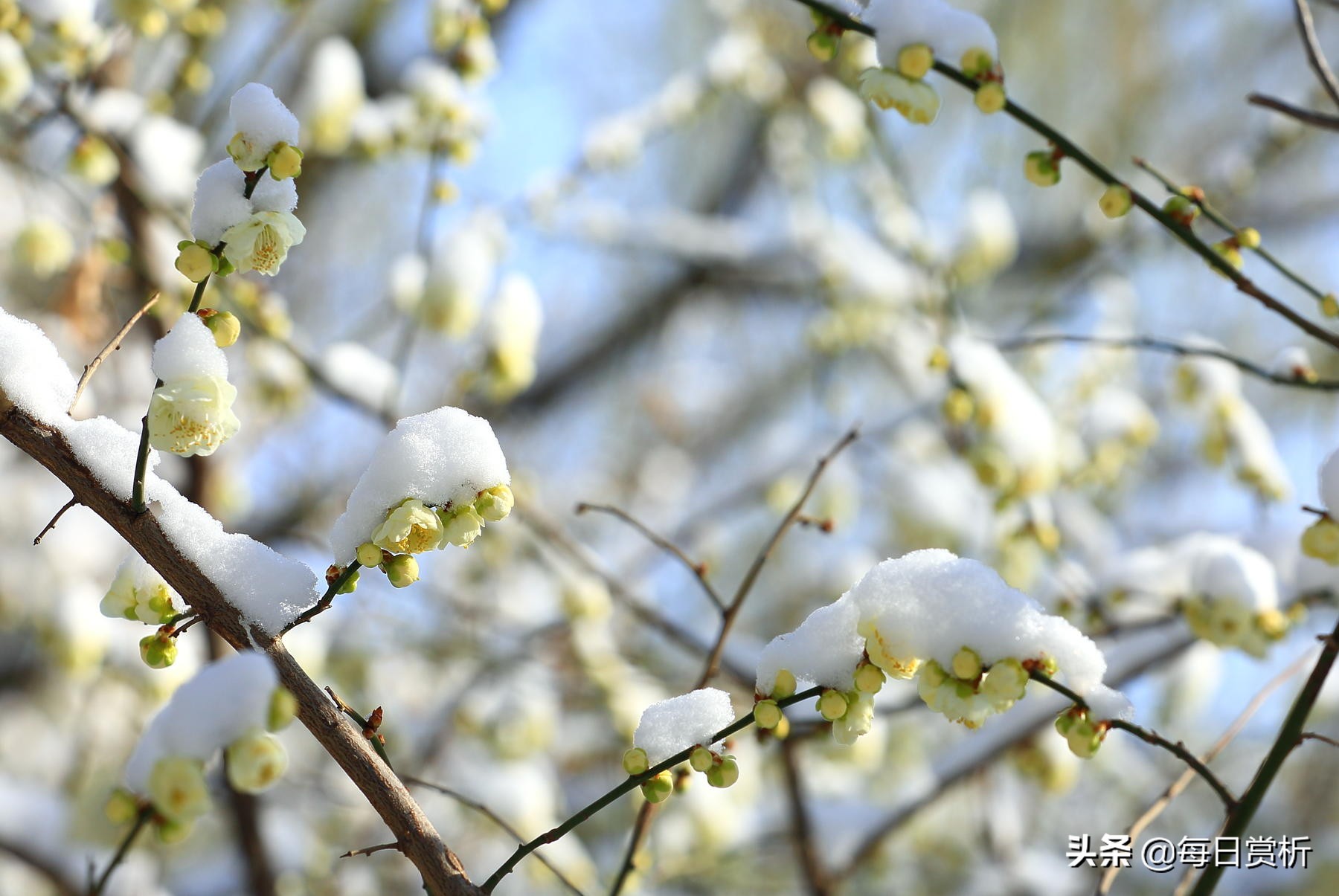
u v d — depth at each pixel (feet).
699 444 25.31
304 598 5.59
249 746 4.40
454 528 5.41
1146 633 11.39
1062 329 20.66
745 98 24.95
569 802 17.76
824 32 6.39
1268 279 22.48
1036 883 14.39
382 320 17.81
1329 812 18.88
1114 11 24.90
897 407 19.27
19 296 15.71
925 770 17.03
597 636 13.39
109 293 13.52
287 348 12.67
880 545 20.88
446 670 16.51
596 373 24.99
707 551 18.39
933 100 6.09
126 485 5.52
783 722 5.67
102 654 11.65
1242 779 18.97
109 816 4.54
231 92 13.53
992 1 25.40
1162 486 21.29
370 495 5.45
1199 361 11.88
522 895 14.49
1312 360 22.08
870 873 15.94
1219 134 24.18
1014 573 13.93
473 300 12.70
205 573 5.49
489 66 12.74
